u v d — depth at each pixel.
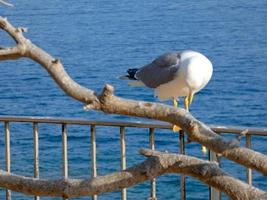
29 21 65.25
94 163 5.54
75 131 23.75
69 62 42.94
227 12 67.38
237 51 45.56
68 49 48.06
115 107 3.30
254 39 50.06
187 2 76.06
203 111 29.97
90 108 3.30
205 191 15.71
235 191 3.26
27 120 5.62
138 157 20.50
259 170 3.20
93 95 3.31
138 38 51.72
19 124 24.03
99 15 67.81
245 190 3.24
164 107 3.33
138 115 3.33
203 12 67.88
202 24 58.94
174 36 52.38
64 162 5.59
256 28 55.47
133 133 23.09
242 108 30.36
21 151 20.56
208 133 3.29
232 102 31.39
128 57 43.84
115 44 49.25
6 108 31.16
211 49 46.91
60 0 84.19
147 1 78.06
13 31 3.35
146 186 14.55
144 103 3.32
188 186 15.98
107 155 20.48
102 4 77.56
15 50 3.34
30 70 39.44
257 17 62.31
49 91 33.91
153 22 60.91
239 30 54.91
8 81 36.88
